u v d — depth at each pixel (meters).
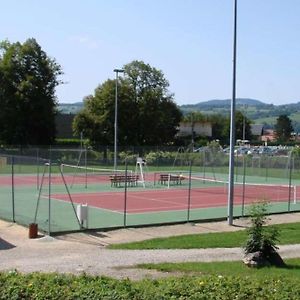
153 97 80.94
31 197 33.50
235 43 24.36
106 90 76.94
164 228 22.98
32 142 74.62
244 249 15.62
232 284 8.60
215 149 69.25
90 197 34.88
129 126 79.00
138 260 15.84
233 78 24.47
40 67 74.94
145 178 50.09
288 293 8.27
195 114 135.38
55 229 21.38
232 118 24.55
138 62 81.06
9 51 73.81
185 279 8.93
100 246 18.59
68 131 99.50
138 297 7.70
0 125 73.06
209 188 43.25
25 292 8.12
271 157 57.09
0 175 49.25
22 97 72.75
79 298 7.79
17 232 20.95
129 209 29.59
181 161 61.47
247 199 35.84
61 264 15.09
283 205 32.72
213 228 23.30
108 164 62.19
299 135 169.88
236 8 24.25
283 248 18.56
